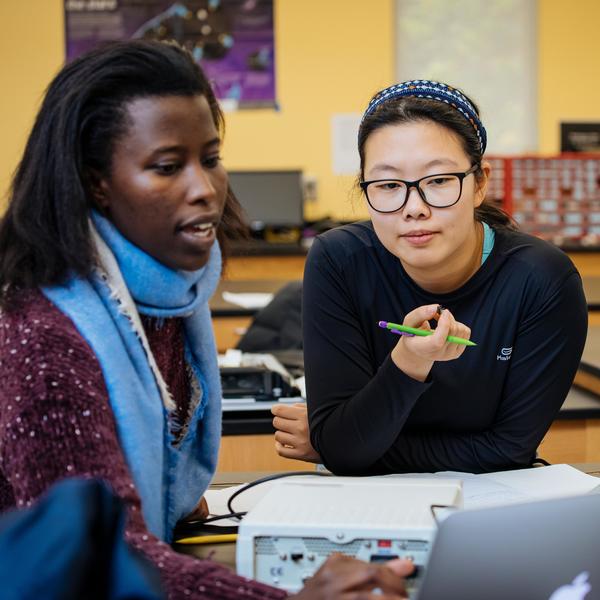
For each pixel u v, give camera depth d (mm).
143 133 1025
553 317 1483
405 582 1013
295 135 6465
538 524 857
